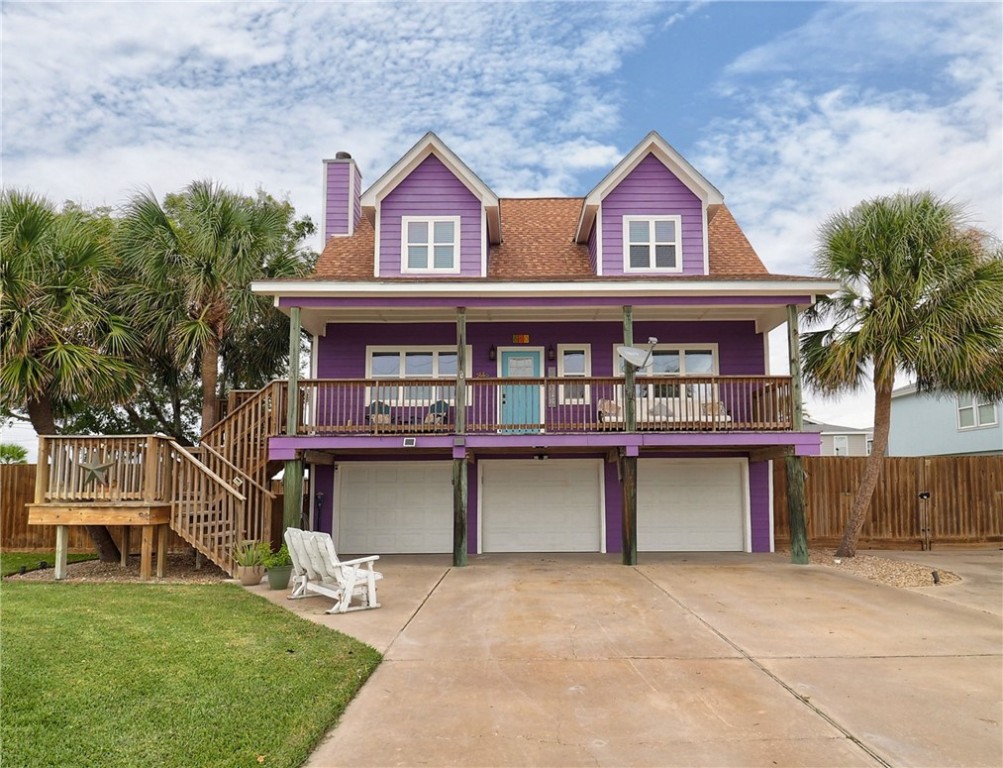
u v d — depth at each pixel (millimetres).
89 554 13930
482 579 10398
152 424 17797
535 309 13125
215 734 4223
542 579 10352
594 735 4379
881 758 4051
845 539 12859
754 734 4395
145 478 10391
